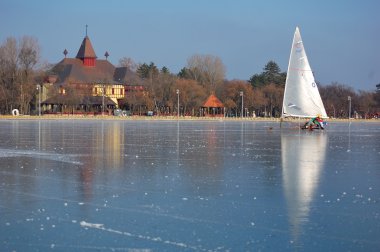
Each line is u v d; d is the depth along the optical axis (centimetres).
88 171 2516
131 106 17212
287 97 7306
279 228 1442
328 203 1750
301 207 1692
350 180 2239
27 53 15075
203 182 2181
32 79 15288
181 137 5306
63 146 4000
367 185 2103
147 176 2352
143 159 3061
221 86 19162
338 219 1533
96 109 17175
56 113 15762
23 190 1983
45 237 1356
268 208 1677
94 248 1273
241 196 1873
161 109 16962
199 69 19712
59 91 16438
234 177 2328
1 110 15488
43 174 2409
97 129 7088
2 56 15062
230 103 17350
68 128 7338
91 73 18912
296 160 3039
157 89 16550
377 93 18788
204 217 1559
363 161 2994
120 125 8844
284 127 8325
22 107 15062
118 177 2319
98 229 1429
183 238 1348
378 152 3594
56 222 1500
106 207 1689
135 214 1595
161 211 1638
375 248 1273
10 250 1260
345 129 8106
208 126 8850
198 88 16788
